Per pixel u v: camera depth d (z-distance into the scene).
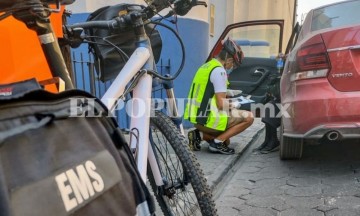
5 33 1.59
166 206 1.85
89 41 1.66
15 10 1.02
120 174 0.91
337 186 2.65
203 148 4.09
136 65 1.53
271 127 3.88
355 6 3.00
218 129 3.73
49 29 1.09
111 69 1.72
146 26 1.75
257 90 5.09
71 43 1.66
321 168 3.11
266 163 3.47
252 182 2.98
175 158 1.76
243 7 9.22
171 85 1.83
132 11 1.60
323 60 2.52
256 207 2.46
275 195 2.63
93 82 3.40
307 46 2.62
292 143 3.14
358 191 2.52
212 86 3.79
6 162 0.65
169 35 4.76
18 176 0.66
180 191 1.84
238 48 4.10
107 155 0.89
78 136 0.84
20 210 0.64
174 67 4.90
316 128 2.55
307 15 3.28
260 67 5.14
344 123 2.46
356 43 2.40
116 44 1.69
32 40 1.69
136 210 0.95
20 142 0.70
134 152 1.52
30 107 0.76
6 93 0.81
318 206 2.35
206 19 5.67
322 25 2.97
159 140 1.80
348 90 2.46
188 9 1.72
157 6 1.61
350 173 2.90
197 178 1.68
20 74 1.66
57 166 0.74
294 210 2.34
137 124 1.55
